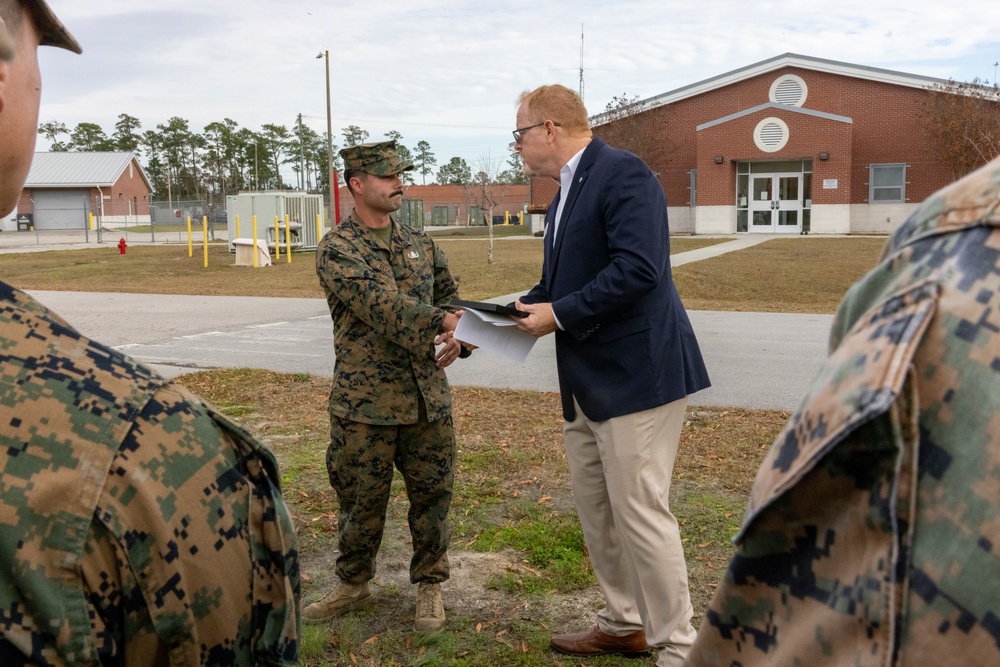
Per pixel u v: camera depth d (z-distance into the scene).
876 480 0.74
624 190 2.71
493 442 5.60
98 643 0.87
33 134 0.97
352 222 3.27
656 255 2.67
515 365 8.38
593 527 3.05
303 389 7.23
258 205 25.95
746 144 31.25
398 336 3.06
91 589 0.86
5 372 0.86
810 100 31.72
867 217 31.56
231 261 23.64
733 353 8.85
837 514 0.77
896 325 0.74
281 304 13.90
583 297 2.69
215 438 0.98
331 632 3.31
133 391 0.92
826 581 0.78
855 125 31.28
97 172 61.59
